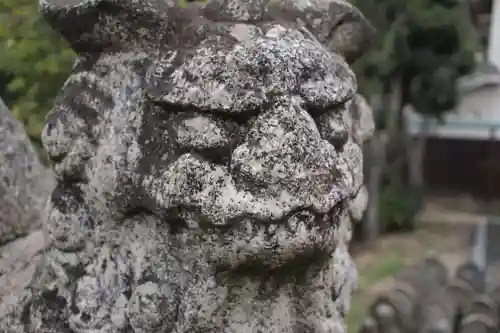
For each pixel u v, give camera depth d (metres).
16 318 0.85
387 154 5.66
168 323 0.73
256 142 0.67
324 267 0.75
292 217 0.67
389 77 5.40
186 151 0.70
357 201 0.97
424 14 5.18
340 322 0.84
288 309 0.73
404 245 5.20
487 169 7.43
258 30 0.71
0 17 1.88
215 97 0.67
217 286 0.70
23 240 1.11
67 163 0.78
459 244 5.21
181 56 0.71
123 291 0.76
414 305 2.63
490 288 2.91
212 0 0.75
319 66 0.72
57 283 0.79
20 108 1.82
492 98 7.35
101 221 0.77
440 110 5.73
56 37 1.86
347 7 0.89
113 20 0.74
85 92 0.78
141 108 0.73
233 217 0.66
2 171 1.09
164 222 0.72
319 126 0.73
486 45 7.26
